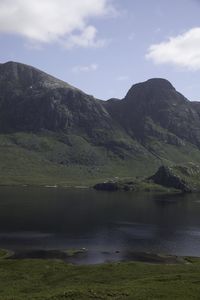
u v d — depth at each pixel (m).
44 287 105.12
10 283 109.19
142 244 181.75
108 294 83.25
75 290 86.56
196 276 108.50
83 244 179.00
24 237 190.75
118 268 127.44
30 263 133.88
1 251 161.88
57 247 172.25
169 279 104.44
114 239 191.12
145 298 79.75
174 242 187.75
